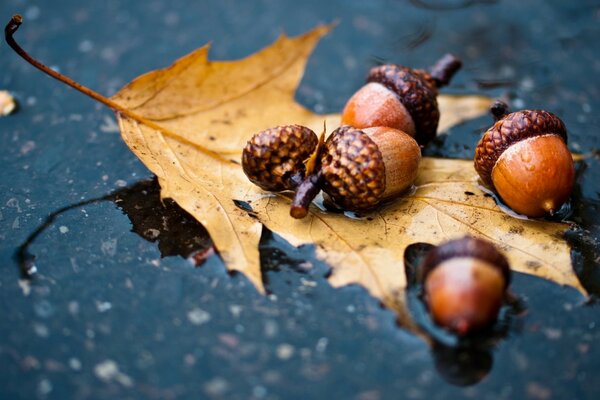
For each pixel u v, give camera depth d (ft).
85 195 0.96
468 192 0.95
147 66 1.14
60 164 1.00
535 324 0.87
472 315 0.83
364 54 1.17
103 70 1.13
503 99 1.10
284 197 0.94
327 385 0.84
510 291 0.89
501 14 1.22
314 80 1.13
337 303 0.88
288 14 1.22
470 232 0.92
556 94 1.11
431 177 0.97
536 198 0.91
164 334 0.87
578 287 0.88
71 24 1.18
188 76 1.00
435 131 0.99
